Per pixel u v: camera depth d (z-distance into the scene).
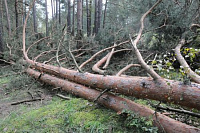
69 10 13.98
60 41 4.94
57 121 2.59
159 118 2.18
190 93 1.81
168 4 5.29
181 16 5.01
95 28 11.71
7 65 7.82
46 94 4.21
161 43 5.91
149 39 6.37
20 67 5.96
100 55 6.78
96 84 3.13
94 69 4.42
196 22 5.18
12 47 7.66
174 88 1.95
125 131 2.21
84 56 7.20
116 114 2.64
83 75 3.54
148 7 6.00
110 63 6.42
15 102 3.62
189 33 5.08
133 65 4.18
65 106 3.13
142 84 2.29
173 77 3.19
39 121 2.63
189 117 2.52
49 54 7.64
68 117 2.63
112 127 2.31
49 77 4.64
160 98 2.10
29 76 5.43
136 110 2.40
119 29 7.31
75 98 3.53
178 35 5.62
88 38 7.65
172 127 2.00
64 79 4.34
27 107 3.39
